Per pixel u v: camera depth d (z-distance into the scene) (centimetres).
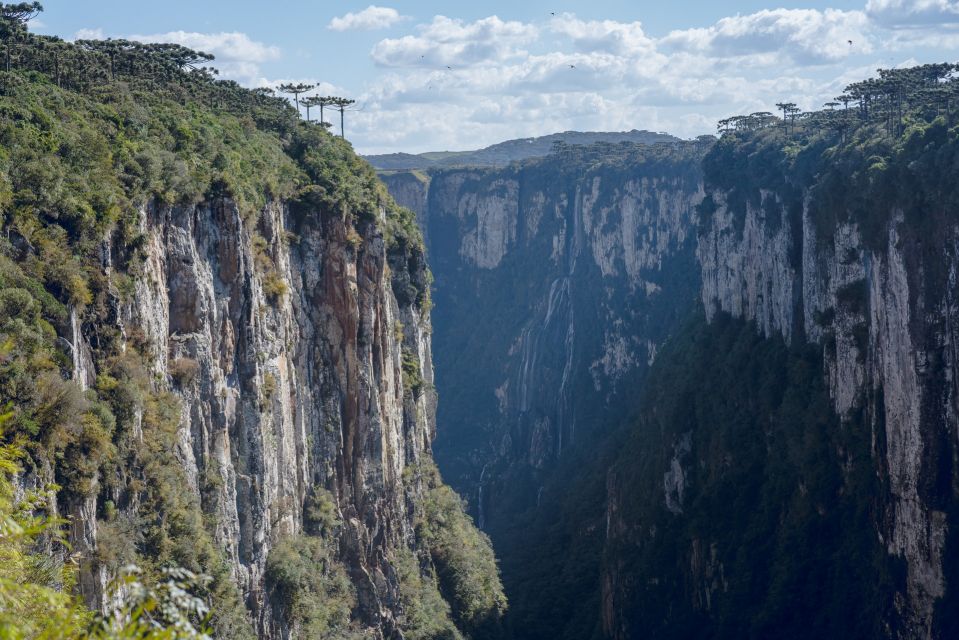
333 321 10250
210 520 7269
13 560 3756
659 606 14000
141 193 6950
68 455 5466
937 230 11394
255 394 8262
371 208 10894
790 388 14425
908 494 11650
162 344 7069
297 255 9944
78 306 5944
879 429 12400
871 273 12638
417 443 12900
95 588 5506
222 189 8081
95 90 8788
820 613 12381
